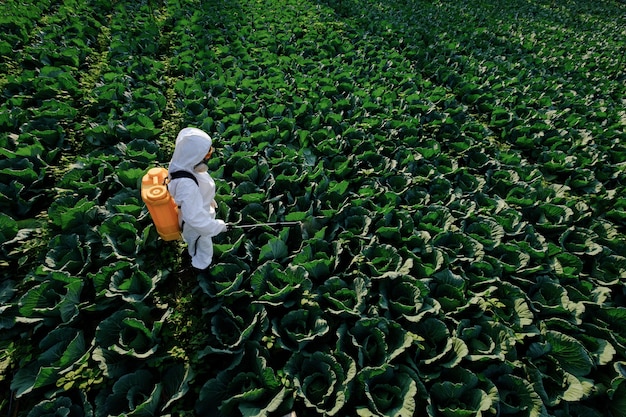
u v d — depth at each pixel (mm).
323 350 3945
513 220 5422
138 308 3986
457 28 13156
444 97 8523
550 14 17344
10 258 4496
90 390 3529
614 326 4402
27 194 5309
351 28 11594
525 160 7066
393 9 14250
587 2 21156
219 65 8359
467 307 4281
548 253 5137
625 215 5785
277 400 3402
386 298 4352
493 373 3799
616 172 6680
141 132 6266
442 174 6289
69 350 3553
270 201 5336
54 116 6336
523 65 10914
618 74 11109
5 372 3619
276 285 4422
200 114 6750
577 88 9891
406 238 5008
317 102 7824
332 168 6359
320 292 4363
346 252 5008
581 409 3730
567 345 3994
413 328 4113
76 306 3973
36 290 3920
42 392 3520
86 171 5402
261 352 3807
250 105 7207
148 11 10812
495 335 4047
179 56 8625
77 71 7809
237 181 5875
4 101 6824
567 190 6363
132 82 7590
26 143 5770
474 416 3420
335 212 5215
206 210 3746
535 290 4707
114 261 4586
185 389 3465
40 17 9750
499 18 15250
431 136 7590
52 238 4582
